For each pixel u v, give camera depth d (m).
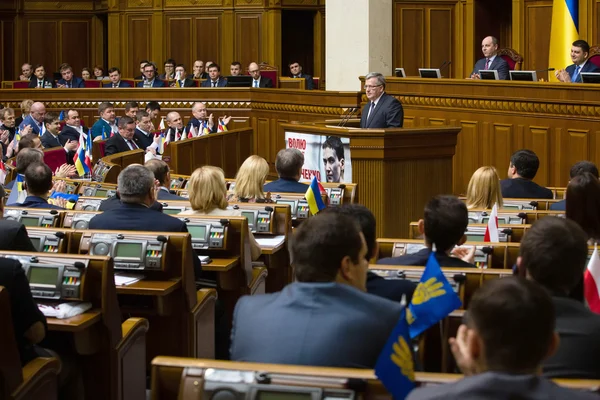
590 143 14.93
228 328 8.89
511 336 2.97
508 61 21.02
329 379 3.68
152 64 25.78
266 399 3.71
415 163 13.28
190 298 7.47
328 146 14.08
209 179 9.02
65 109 24.59
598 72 16.25
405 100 18.61
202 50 30.62
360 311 4.11
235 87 23.33
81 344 6.25
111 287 6.32
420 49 24.22
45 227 8.09
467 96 17.09
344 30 20.56
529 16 22.81
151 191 7.98
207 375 3.79
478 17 24.11
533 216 9.03
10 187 12.65
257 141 22.91
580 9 21.61
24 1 32.41
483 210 9.05
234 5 30.16
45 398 5.49
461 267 6.00
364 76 20.06
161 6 30.80
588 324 4.16
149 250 7.28
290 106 21.62
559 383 3.45
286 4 29.89
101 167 15.32
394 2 23.92
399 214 13.24
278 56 29.94
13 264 5.52
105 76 31.31
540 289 3.07
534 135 15.88
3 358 4.98
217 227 8.48
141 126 19.33
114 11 31.31
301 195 10.86
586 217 6.39
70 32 32.72
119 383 6.46
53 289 6.24
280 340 4.07
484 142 16.88
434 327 5.39
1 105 24.70
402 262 6.16
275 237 9.83
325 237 4.42
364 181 13.12
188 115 23.69
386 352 3.43
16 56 32.41
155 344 7.61
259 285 9.20
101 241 7.38
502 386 2.91
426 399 2.97
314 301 4.16
